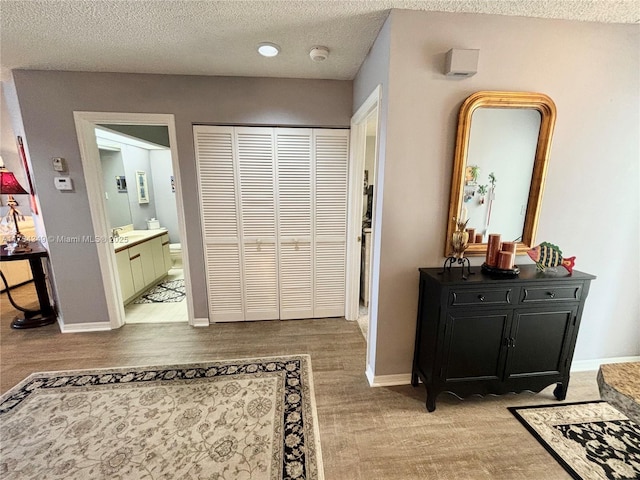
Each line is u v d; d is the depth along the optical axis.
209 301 2.88
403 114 1.67
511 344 1.71
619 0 1.49
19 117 2.44
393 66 1.61
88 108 2.38
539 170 1.83
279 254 2.87
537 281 1.65
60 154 2.42
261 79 2.48
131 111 2.43
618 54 1.76
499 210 1.88
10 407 1.79
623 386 1.09
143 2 1.46
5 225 3.09
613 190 1.95
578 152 1.87
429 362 1.77
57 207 2.49
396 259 1.86
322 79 2.53
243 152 2.61
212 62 2.20
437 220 1.84
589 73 1.76
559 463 1.44
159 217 5.67
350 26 1.72
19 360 2.29
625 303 2.12
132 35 1.79
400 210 1.79
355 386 2.00
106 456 1.46
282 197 2.74
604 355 2.20
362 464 1.43
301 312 3.03
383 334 1.96
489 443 1.55
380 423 1.68
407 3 1.50
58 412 1.75
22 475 1.37
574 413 1.75
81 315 2.73
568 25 1.69
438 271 1.79
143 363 2.25
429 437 1.59
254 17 1.62
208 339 2.62
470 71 1.59
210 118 2.50
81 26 1.68
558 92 1.76
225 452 1.49
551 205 1.92
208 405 1.81
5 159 3.30
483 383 1.75
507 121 1.78
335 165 2.74
